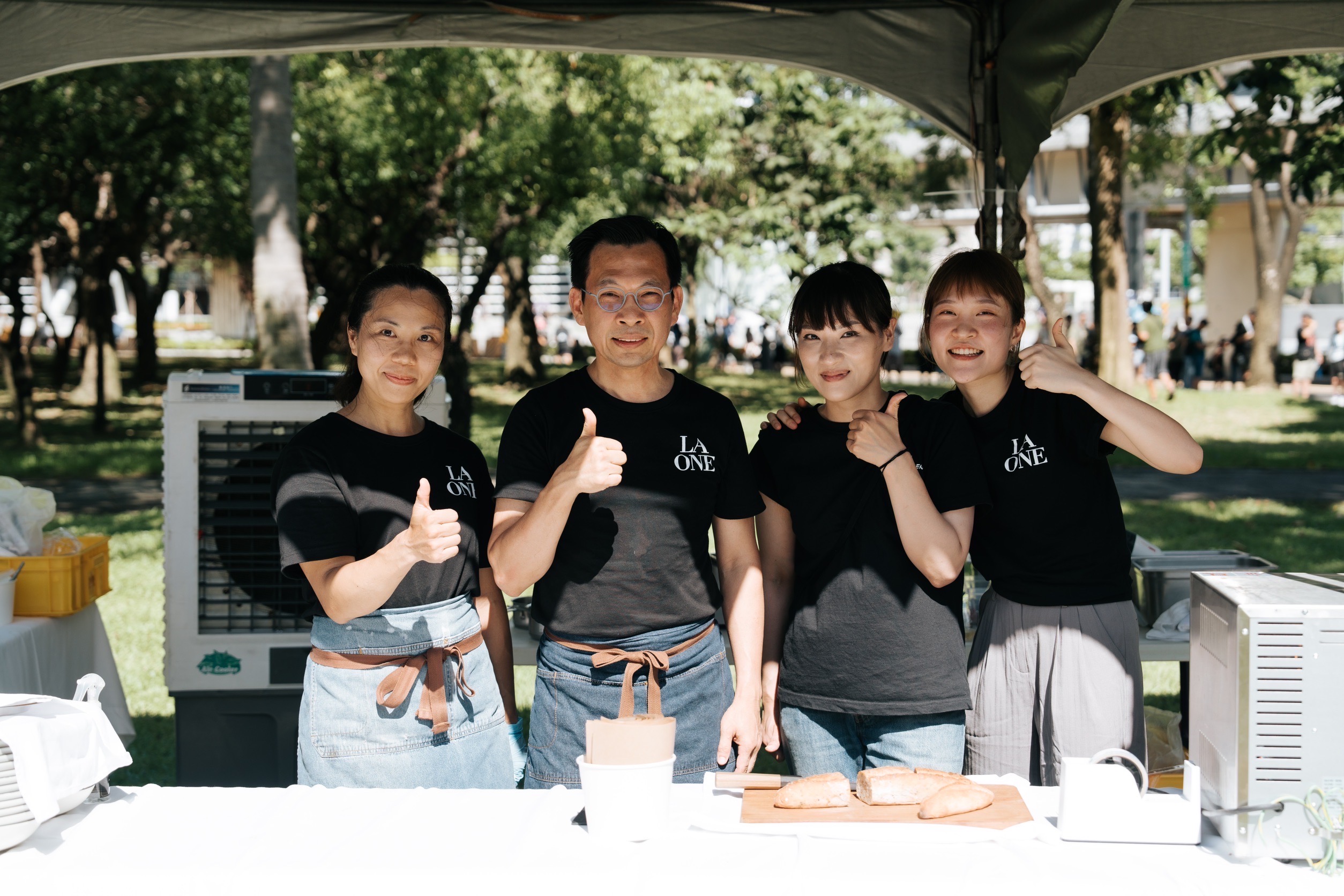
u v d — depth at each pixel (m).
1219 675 1.77
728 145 18.14
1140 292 27.69
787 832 1.77
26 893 1.60
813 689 2.44
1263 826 1.68
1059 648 2.48
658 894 1.57
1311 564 7.98
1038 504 2.47
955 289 2.50
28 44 3.44
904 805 1.88
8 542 3.54
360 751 2.28
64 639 3.58
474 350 36.88
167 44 3.54
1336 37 3.57
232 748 3.56
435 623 2.34
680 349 32.97
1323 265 35.91
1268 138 9.43
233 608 3.51
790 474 2.49
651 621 2.39
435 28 3.64
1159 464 2.33
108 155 14.04
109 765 1.93
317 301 24.11
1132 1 2.55
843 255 18.80
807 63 3.74
